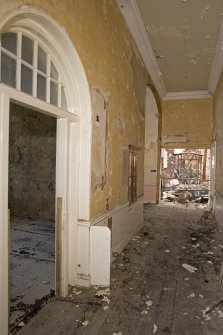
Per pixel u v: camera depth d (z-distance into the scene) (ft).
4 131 6.32
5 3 5.77
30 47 7.70
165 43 18.70
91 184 10.21
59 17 7.89
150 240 16.78
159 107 30.73
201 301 9.24
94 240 10.02
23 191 21.13
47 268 11.58
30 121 20.68
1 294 6.49
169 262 12.98
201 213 26.27
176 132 31.60
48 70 8.53
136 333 7.43
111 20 12.67
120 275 11.30
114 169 13.42
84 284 9.98
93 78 10.38
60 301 8.98
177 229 19.79
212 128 29.43
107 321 7.93
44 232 17.16
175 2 14.07
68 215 9.76
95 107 10.57
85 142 9.98
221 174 20.36
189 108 31.12
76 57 8.98
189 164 64.23
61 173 9.35
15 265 11.88
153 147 31.68
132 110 16.93
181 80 26.78
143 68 20.39
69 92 9.75
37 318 7.99
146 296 9.50
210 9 14.64
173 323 7.92
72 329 7.53
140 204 19.69
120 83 14.21
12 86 6.89
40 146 20.49
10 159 21.38
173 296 9.55
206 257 13.76
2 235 6.44
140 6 14.48
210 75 24.86
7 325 6.70
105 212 12.04
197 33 17.25
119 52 14.01
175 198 34.71
